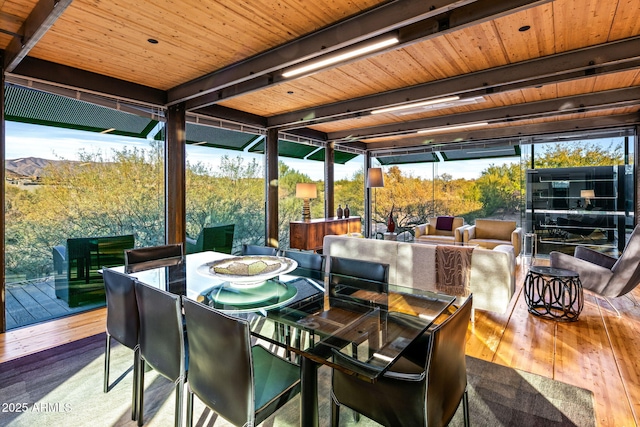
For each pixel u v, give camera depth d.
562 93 4.38
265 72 3.09
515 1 2.07
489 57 3.20
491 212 7.14
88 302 3.70
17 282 3.20
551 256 3.78
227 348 1.28
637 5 2.31
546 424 1.78
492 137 6.72
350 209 8.50
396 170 8.48
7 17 2.41
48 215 3.40
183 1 2.27
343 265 2.61
